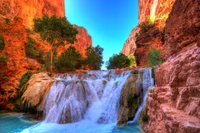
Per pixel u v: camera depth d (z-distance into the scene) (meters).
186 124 2.17
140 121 6.93
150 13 32.50
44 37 19.48
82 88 10.66
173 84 3.83
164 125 3.30
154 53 17.75
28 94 11.23
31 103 10.55
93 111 9.65
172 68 4.38
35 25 20.11
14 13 32.19
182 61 3.71
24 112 11.35
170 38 7.35
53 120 8.98
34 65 16.42
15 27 17.22
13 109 12.19
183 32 6.05
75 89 10.37
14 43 15.98
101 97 11.03
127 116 7.79
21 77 14.25
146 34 22.78
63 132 6.97
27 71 15.05
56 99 10.06
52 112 9.44
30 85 12.16
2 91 12.66
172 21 7.26
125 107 8.16
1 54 13.98
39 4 45.78
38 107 10.17
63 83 10.77
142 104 8.30
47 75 13.73
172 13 7.36
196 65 3.05
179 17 6.51
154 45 21.03
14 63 14.56
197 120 2.38
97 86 11.63
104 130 6.95
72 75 15.60
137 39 24.19
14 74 14.06
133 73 10.20
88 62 26.95
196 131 1.99
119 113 8.21
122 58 28.02
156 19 23.89
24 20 36.53
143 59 21.70
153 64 17.14
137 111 8.05
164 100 4.17
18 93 13.31
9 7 30.77
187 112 2.89
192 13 5.50
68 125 8.11
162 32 20.58
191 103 2.89
